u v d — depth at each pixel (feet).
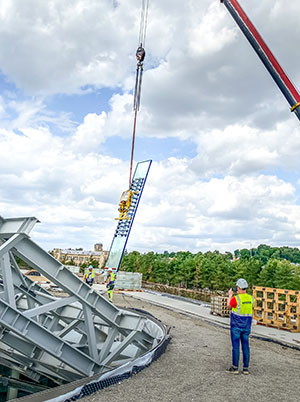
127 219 112.57
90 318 32.78
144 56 69.62
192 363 29.01
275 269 184.55
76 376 36.22
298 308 44.06
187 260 232.94
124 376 23.90
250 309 26.40
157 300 82.53
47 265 29.66
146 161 120.67
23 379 46.44
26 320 28.43
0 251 25.88
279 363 29.99
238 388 22.58
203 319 56.08
